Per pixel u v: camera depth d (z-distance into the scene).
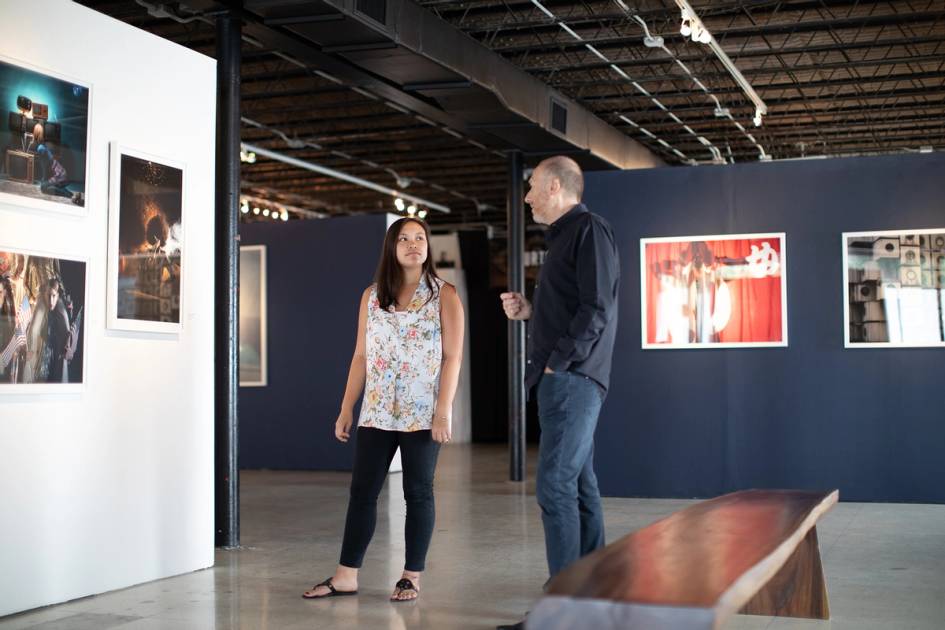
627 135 13.27
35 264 4.50
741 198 8.91
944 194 8.48
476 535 6.73
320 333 12.20
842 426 8.65
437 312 4.62
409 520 4.71
